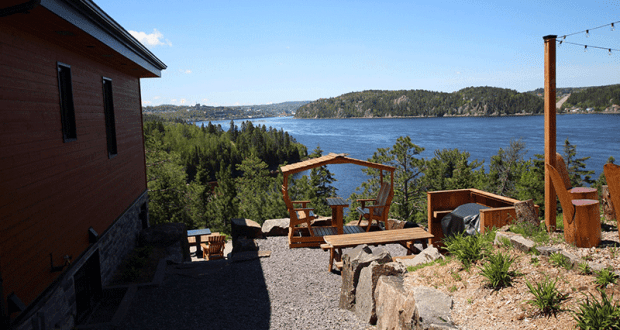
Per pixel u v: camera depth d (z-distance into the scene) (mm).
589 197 4559
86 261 6004
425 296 3637
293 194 30922
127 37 6129
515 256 4180
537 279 3625
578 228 4031
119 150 7820
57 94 4961
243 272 7047
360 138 161625
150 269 7266
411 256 6355
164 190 20219
